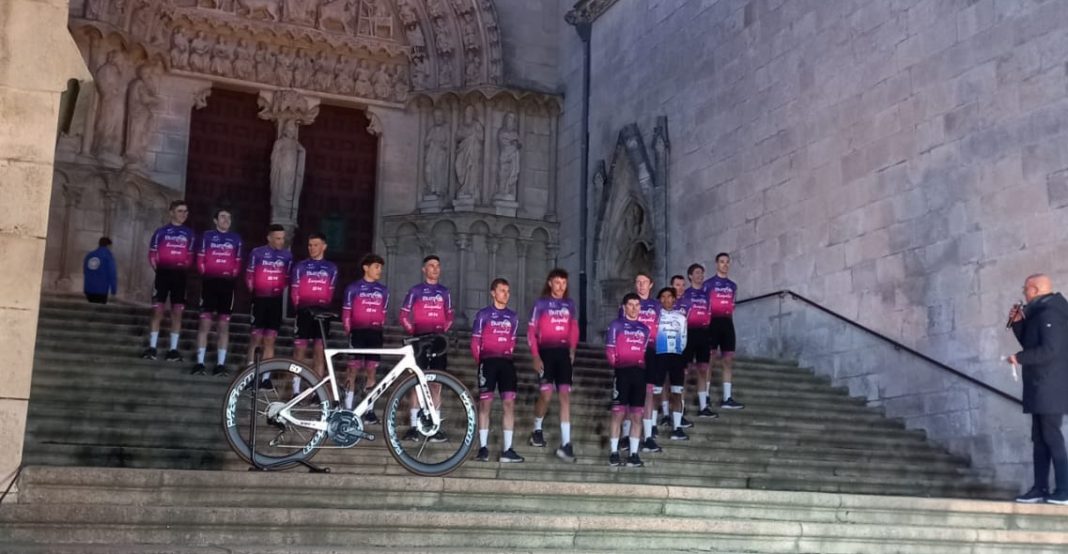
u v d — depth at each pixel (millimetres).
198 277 22766
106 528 7184
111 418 10898
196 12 23531
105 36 21031
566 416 11352
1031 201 13234
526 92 25531
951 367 14219
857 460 13266
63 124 8445
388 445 8992
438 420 9320
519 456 11047
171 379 12359
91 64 20953
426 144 25422
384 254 25000
